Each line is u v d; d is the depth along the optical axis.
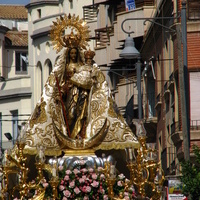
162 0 66.25
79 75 32.62
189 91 59.44
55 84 32.72
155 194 31.94
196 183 40.38
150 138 79.31
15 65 132.12
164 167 68.25
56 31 33.03
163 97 69.75
